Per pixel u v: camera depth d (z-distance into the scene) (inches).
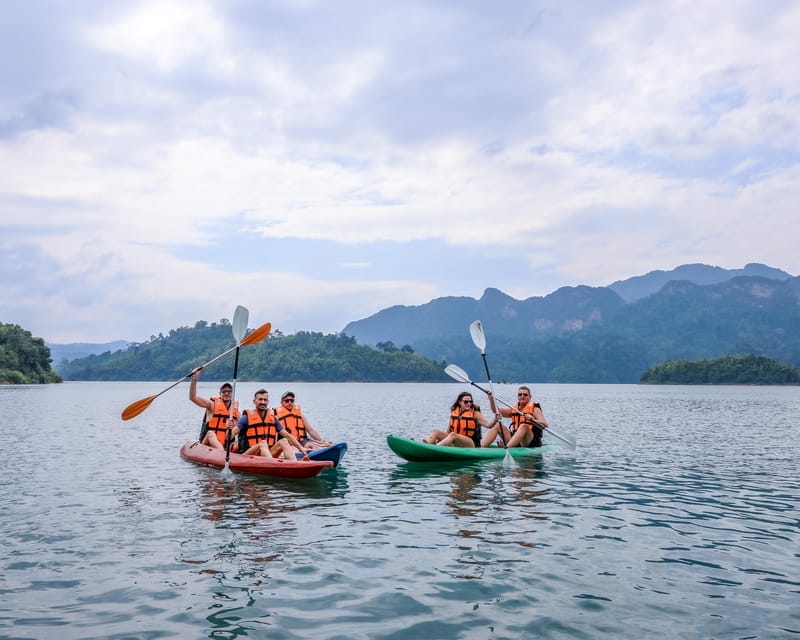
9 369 4387.3
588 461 497.0
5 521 287.9
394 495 354.0
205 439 492.4
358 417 1131.9
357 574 214.5
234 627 170.7
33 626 170.2
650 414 1246.3
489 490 370.3
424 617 177.9
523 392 546.6
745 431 808.9
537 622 174.4
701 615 179.0
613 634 166.6
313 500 338.3
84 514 302.5
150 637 163.9
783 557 236.1
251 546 248.1
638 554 238.8
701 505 329.4
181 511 310.0
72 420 956.0
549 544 252.2
